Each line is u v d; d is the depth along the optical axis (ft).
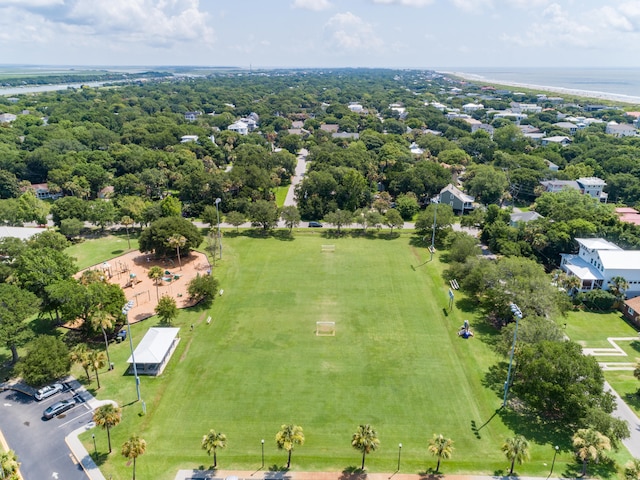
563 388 206.80
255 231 477.36
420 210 542.57
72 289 272.51
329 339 281.33
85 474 184.34
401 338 283.38
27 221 472.03
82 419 214.90
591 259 354.13
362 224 473.67
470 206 533.96
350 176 525.34
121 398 229.45
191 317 306.76
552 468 189.47
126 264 392.68
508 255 374.43
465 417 218.79
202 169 616.80
